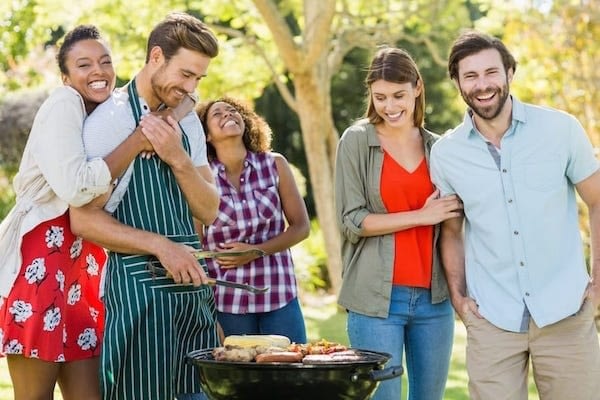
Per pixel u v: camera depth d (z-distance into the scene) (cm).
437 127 2739
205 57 493
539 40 1402
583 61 1384
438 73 2711
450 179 534
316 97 1447
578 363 514
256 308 609
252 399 444
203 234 612
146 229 494
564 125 518
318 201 1484
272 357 447
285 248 616
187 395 513
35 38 1507
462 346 1108
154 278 488
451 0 1644
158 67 494
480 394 524
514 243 515
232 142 612
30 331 491
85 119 498
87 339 516
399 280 555
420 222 537
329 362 447
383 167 559
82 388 516
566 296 511
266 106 2819
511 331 516
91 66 520
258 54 1634
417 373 567
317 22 1347
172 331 491
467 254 537
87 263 520
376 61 551
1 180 1961
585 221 1315
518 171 516
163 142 488
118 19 1493
